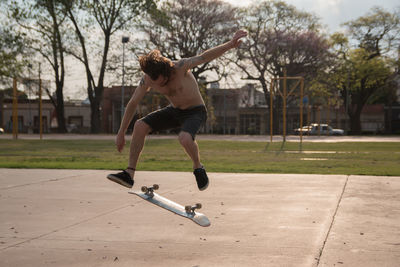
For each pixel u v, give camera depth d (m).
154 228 4.26
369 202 5.54
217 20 43.22
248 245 3.63
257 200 5.75
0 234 4.04
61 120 48.66
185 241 3.78
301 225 4.31
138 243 3.73
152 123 3.57
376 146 22.36
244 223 4.43
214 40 43.88
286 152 18.09
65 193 6.41
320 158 14.66
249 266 3.09
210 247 3.59
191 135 3.36
